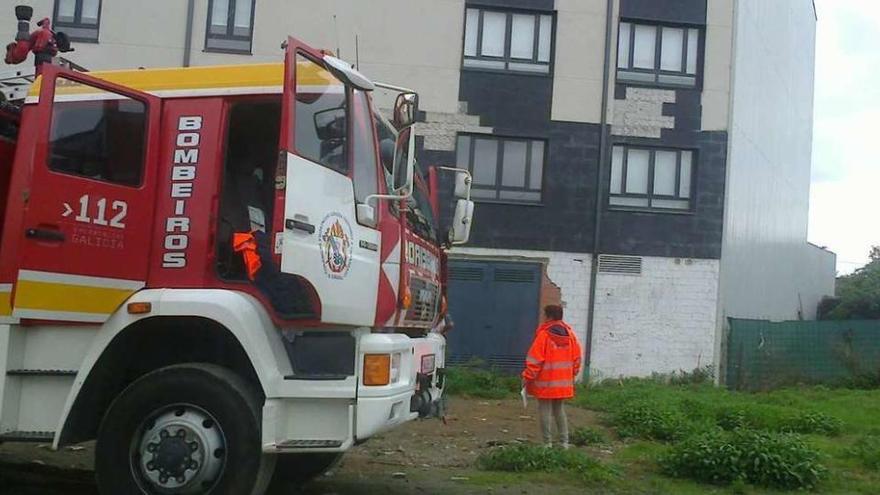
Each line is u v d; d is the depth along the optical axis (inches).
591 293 732.0
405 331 275.0
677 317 735.7
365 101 250.4
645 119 748.0
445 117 737.0
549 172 737.6
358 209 237.6
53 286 232.5
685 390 650.8
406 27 738.8
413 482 327.0
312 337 236.8
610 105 745.6
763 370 757.3
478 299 729.0
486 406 570.6
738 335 751.7
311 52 227.1
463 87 740.0
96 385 240.7
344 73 231.5
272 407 231.1
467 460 377.7
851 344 768.9
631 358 731.4
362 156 245.4
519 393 645.3
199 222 243.3
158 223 245.0
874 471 377.1
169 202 245.4
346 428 231.9
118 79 254.8
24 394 238.4
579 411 549.3
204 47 728.3
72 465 335.3
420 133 733.9
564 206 737.0
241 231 248.1
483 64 745.6
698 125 750.5
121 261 240.4
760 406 528.7
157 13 727.7
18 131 261.4
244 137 253.4
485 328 727.1
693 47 759.7
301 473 307.6
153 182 245.8
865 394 680.4
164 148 247.9
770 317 1007.6
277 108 248.7
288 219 214.2
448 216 724.7
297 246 216.1
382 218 248.8
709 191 745.6
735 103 762.2
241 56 727.7
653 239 741.3
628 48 754.8
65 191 233.9
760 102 884.6
